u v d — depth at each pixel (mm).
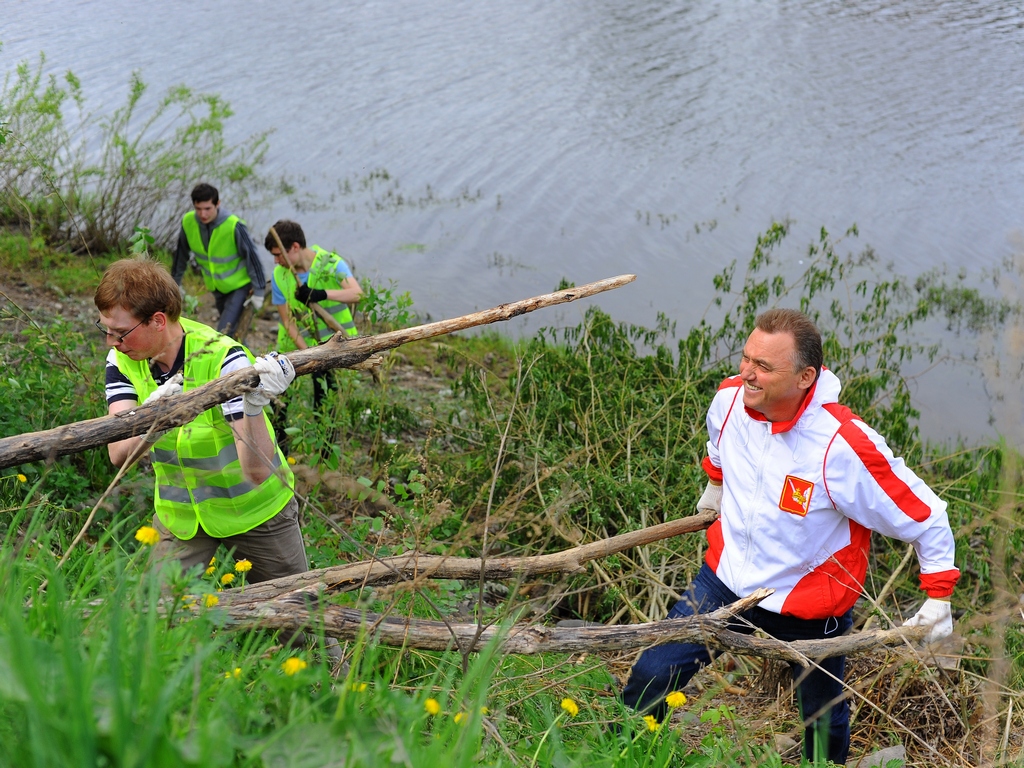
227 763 1635
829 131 18750
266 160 16000
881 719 3895
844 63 24000
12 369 4996
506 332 10906
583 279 12578
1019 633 4121
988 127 18688
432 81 21812
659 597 5207
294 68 21828
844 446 3104
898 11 30172
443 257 13016
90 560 2500
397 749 1770
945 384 9602
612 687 3531
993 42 25781
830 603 3221
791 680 3631
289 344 6332
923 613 3162
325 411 5461
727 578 3354
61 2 25281
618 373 6430
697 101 20828
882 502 3113
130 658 1847
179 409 2824
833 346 6480
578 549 3443
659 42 26484
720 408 3459
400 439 6664
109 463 4723
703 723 3580
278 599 2740
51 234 10602
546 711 2771
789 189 15711
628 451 5602
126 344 3033
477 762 2186
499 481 5543
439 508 3350
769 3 31969
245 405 2953
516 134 18328
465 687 2199
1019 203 14961
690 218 14578
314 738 1771
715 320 11406
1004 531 2701
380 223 13945
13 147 9727
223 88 19297
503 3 31812
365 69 22422
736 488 3348
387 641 2795
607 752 2627
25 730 1547
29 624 2029
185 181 11648
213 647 1887
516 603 3986
